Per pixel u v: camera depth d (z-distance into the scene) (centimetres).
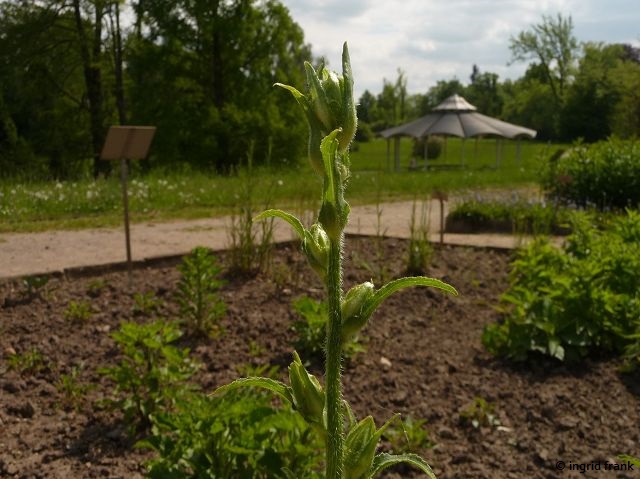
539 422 438
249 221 750
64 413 440
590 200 1296
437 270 780
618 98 6038
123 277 726
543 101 7769
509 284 737
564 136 6512
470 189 2067
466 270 789
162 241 940
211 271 575
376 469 146
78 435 412
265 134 3014
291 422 293
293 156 3097
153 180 1722
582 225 705
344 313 139
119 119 3100
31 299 643
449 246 913
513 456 400
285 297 670
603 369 509
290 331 582
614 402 460
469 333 601
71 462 382
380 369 518
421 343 574
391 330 603
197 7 2916
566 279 546
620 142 1389
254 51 3125
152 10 2952
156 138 2966
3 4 2794
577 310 534
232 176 2053
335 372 140
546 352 532
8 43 2759
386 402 465
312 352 541
